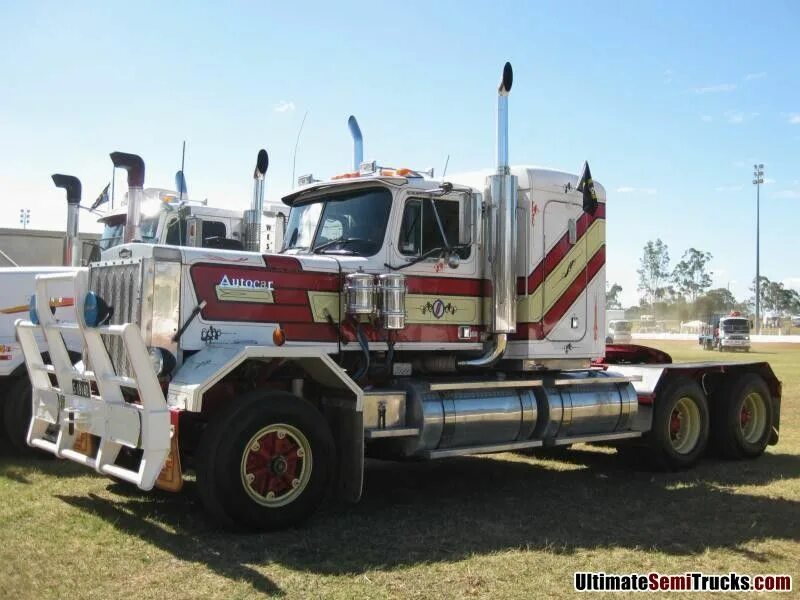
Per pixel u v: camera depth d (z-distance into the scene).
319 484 5.92
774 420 10.12
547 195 8.16
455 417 6.99
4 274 8.76
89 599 4.32
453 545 5.53
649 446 8.73
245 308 6.38
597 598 4.57
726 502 7.11
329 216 7.54
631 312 107.12
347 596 4.46
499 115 7.53
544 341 8.05
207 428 5.62
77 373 6.27
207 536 5.56
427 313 7.24
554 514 6.57
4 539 5.40
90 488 7.04
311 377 6.43
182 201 12.13
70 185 10.43
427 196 7.28
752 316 100.00
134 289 6.07
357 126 9.05
